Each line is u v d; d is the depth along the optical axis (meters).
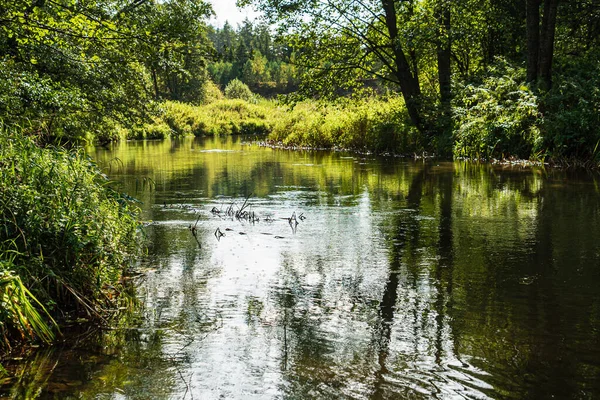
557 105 16.08
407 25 19.33
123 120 14.73
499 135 16.98
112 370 3.60
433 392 3.29
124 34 8.35
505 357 3.74
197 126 43.81
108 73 13.45
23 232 4.65
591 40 21.39
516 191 10.85
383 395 3.26
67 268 4.76
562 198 9.94
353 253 6.44
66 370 3.60
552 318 4.43
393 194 10.79
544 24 17.72
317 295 5.02
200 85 73.81
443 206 9.40
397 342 3.99
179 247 6.73
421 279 5.46
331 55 21.55
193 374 3.54
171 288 5.24
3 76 10.17
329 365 3.65
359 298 4.93
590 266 5.82
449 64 21.22
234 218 8.49
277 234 7.41
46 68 12.61
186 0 11.95
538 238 7.04
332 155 20.59
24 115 10.27
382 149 21.39
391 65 22.77
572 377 3.45
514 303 4.77
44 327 4.05
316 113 27.53
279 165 16.77
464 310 4.61
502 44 21.89
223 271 5.76
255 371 3.57
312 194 10.89
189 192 11.20
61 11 7.94
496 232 7.41
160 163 17.59
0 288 3.96
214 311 4.65
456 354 3.79
